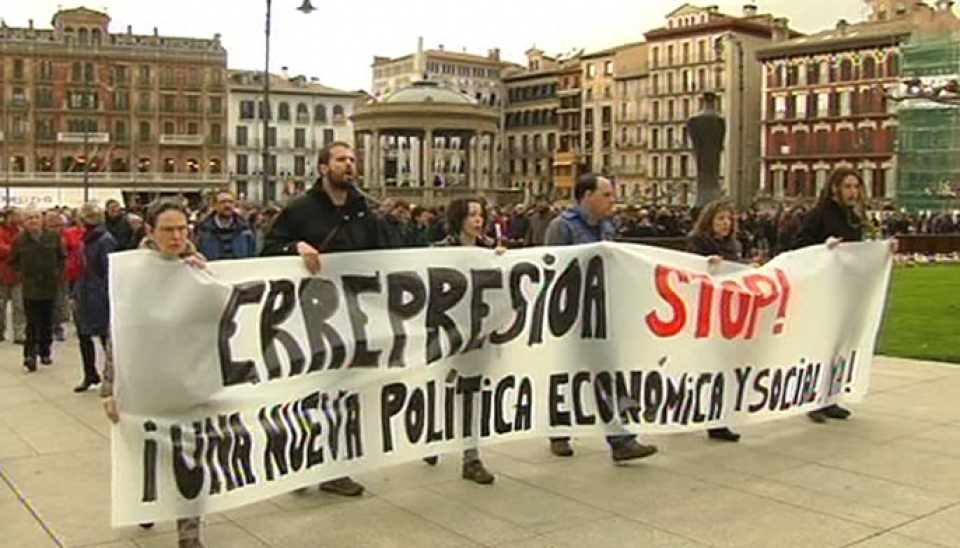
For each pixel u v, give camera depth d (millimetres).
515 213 25516
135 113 101375
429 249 6145
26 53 97375
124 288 4938
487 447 7426
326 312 5723
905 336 13516
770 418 7680
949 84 23266
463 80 125562
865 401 9039
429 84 55000
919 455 7059
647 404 7004
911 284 23016
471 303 6293
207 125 104688
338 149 6082
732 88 92125
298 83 116062
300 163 112812
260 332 5418
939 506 5844
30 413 8773
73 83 99125
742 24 92875
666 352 7078
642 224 24719
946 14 76562
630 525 5520
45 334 11734
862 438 7598
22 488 6324
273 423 5461
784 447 7336
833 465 6793
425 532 5418
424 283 6109
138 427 4969
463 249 6285
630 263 6910
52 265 11445
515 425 6551
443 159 99688
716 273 7281
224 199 9609
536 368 6605
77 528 5535
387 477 6578
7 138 97062
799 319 7785
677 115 97000
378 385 5938
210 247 9562
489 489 6270
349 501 6016
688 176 95812
